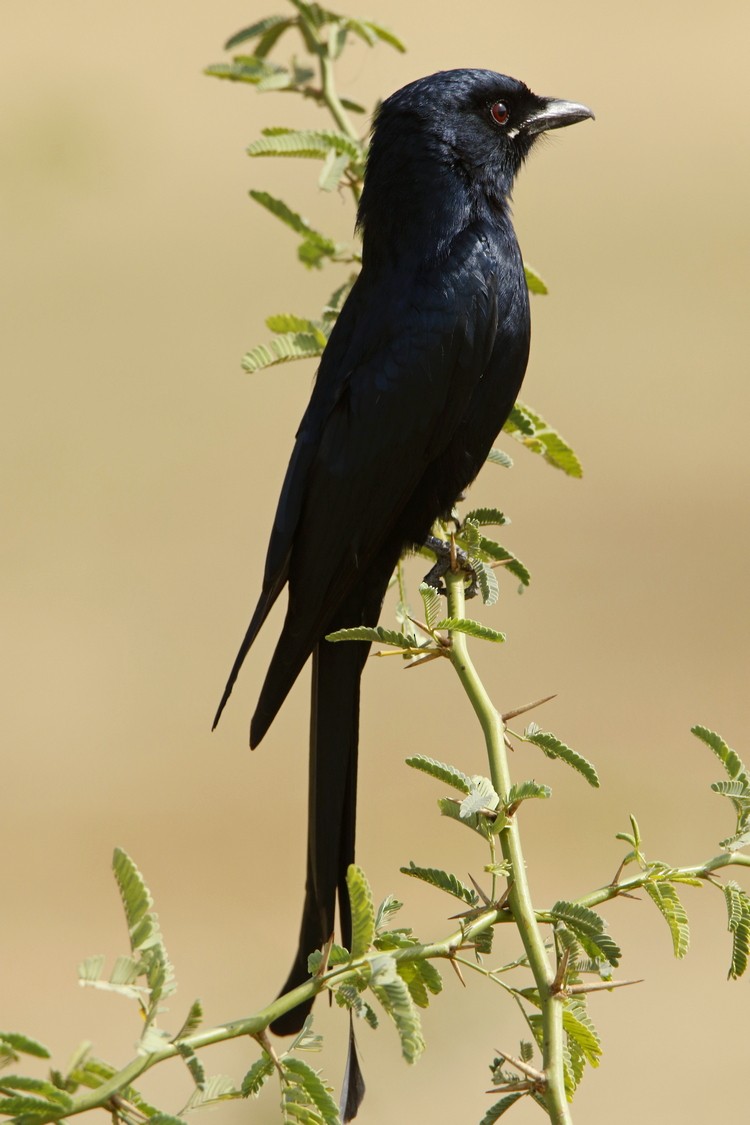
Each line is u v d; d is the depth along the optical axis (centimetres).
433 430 974
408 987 570
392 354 966
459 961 560
